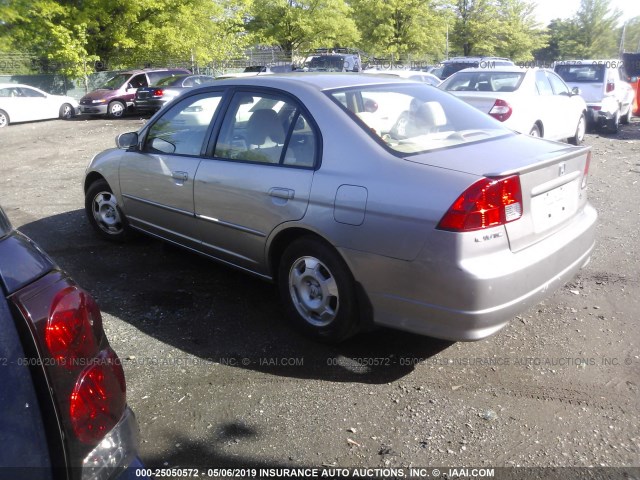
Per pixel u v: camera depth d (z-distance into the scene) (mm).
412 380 3521
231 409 3252
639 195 7859
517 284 3223
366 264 3430
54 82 27141
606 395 3354
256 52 37719
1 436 1668
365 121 3752
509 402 3303
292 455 2900
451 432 3059
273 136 4070
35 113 20391
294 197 3762
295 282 3928
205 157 4531
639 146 12352
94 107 20969
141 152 5207
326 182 3613
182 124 4852
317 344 3924
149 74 22281
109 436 1901
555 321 4238
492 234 3141
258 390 3426
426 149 3609
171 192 4805
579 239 3783
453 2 41844
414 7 38969
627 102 17172
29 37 22141
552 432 3049
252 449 2943
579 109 11602
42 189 8602
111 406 1928
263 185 3971
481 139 3951
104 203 5863
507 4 48406
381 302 3436
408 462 2846
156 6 24891
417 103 4246
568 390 3404
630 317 4285
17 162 11312
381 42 39031
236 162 4258
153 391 3410
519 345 3910
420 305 3271
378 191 3365
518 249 3293
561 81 11297
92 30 25406
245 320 4277
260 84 4297
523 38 49375
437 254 3135
